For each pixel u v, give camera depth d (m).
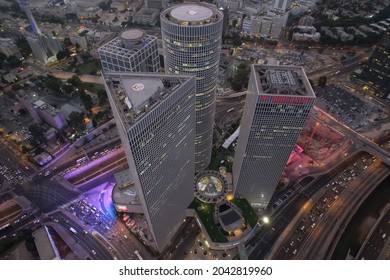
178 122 199.25
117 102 169.25
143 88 172.50
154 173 199.75
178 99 185.00
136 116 162.88
